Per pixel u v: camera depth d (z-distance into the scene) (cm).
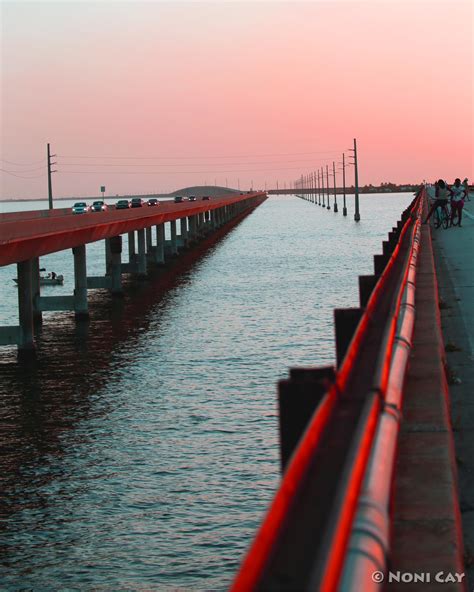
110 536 1472
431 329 1185
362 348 719
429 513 513
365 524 347
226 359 2944
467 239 3434
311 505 341
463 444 905
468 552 655
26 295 3294
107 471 1806
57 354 3291
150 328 3794
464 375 1221
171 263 7469
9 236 3041
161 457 1872
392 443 474
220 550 1396
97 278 5266
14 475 1809
